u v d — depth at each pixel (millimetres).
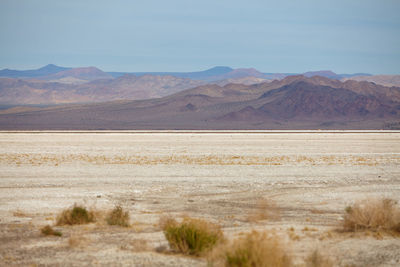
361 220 34656
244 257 23562
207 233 28562
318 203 51406
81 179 72625
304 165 94750
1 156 116938
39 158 111062
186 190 62750
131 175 78062
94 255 27562
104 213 42562
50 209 46938
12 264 25625
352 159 111062
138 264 25656
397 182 70688
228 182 70375
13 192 59031
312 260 25688
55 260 26438
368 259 26766
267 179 73875
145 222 39094
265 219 40500
